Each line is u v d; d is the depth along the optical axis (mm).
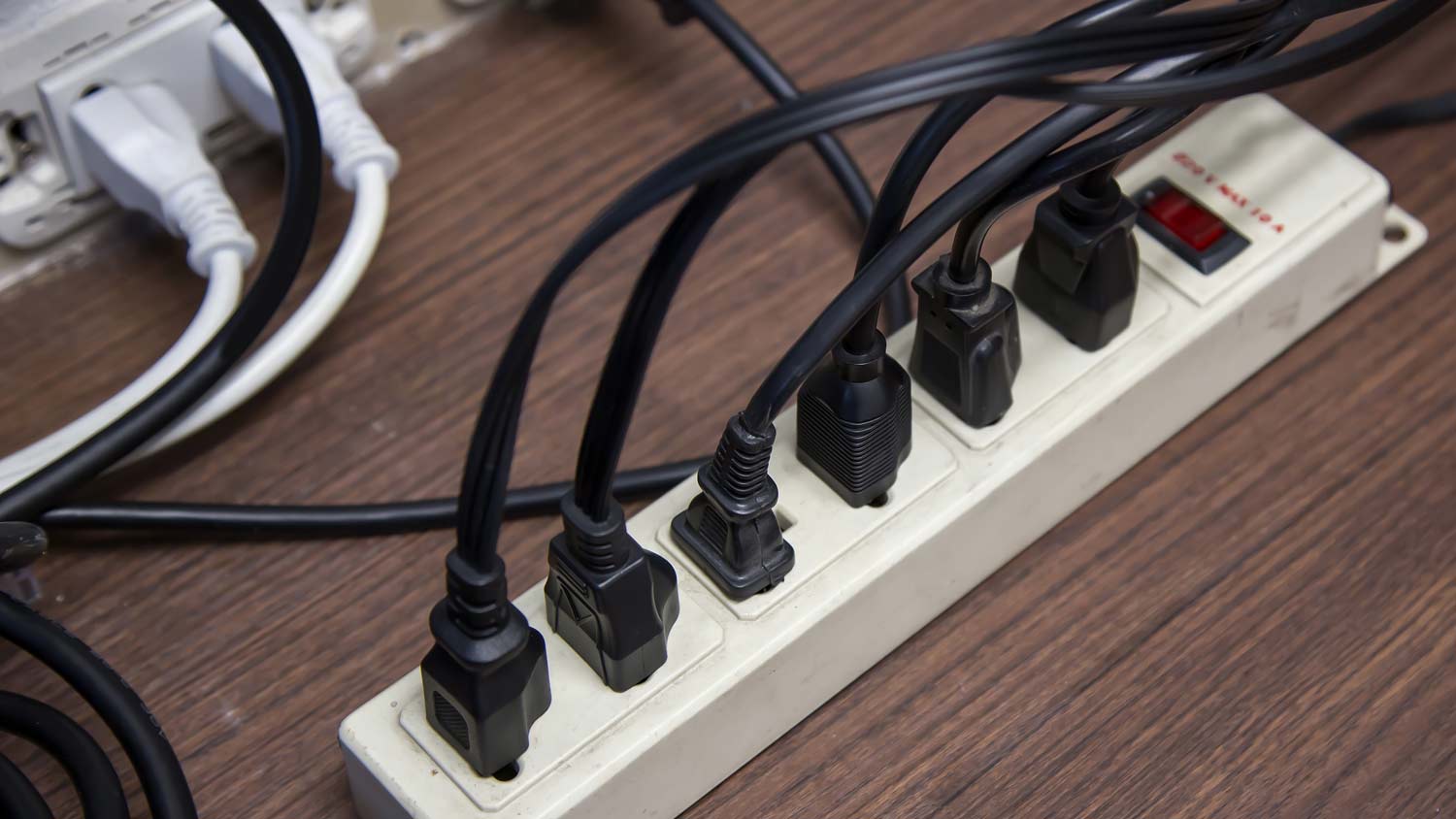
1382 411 877
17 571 817
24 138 891
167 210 875
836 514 813
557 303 909
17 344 900
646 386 889
